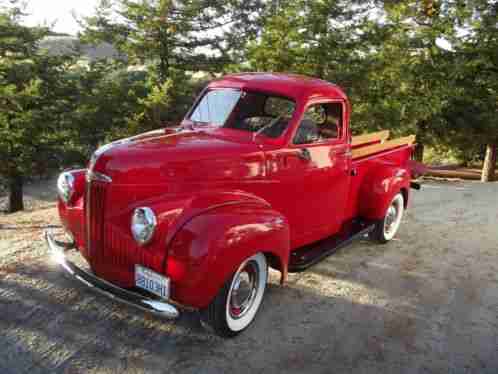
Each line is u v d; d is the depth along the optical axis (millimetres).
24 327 3633
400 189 6090
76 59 14992
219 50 15055
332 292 4688
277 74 5086
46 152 13555
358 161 5418
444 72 14984
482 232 7156
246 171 3977
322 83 4891
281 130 4359
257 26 15117
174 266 3182
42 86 13789
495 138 16906
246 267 3674
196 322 3891
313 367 3451
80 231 3844
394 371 3488
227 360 3439
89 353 3396
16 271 4547
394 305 4523
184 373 3262
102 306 4012
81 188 3961
